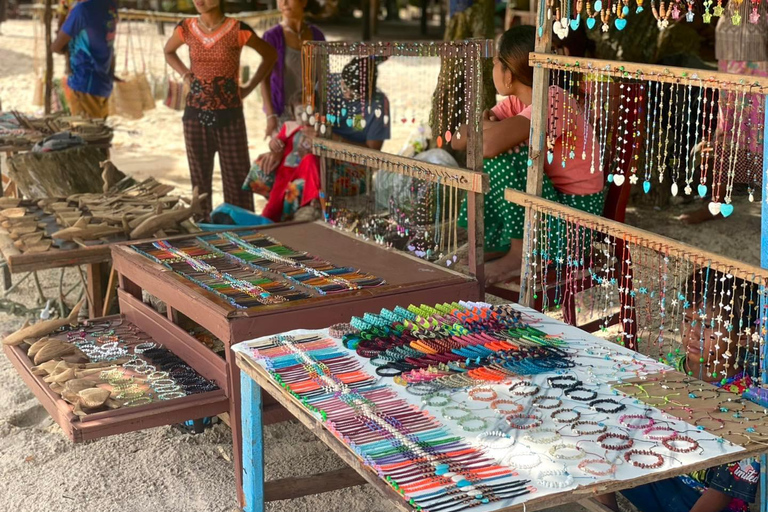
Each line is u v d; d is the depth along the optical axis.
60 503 3.05
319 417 2.27
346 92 4.25
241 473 2.99
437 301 3.24
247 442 2.78
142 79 8.38
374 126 4.74
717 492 2.45
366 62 4.05
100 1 7.16
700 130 3.96
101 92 7.43
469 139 3.16
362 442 2.13
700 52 7.06
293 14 6.14
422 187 3.96
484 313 3.01
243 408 2.77
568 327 2.94
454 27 7.07
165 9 15.55
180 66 5.71
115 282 4.17
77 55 7.27
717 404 2.33
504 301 4.78
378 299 3.12
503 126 3.51
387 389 2.45
